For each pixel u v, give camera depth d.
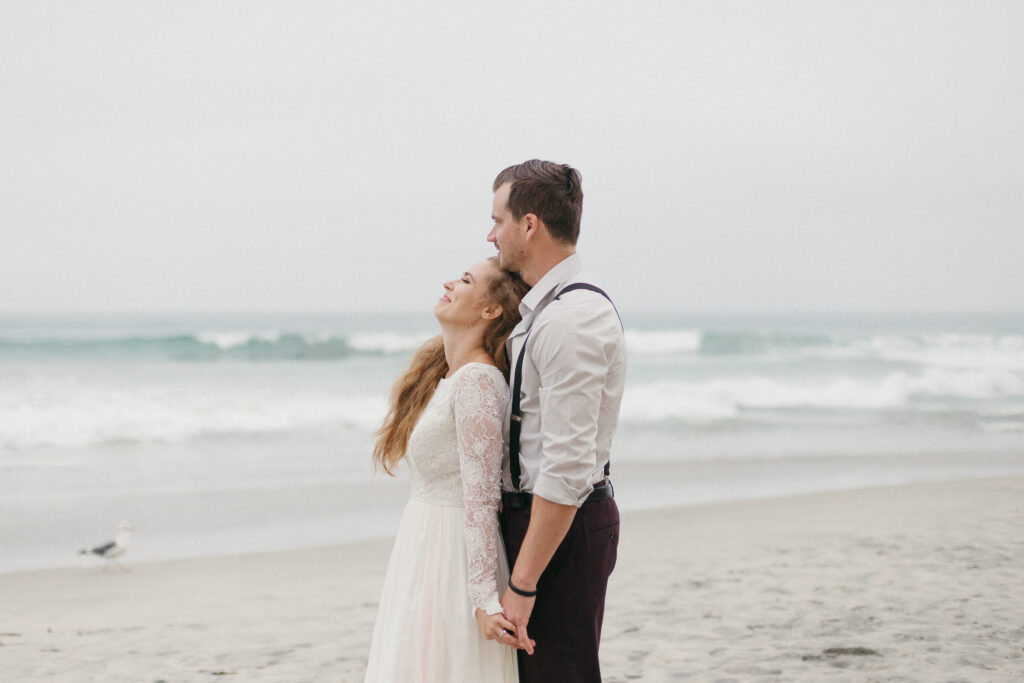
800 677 3.79
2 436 13.04
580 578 2.18
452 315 2.40
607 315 2.13
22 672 4.23
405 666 2.30
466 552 2.31
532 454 2.21
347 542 7.38
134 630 4.96
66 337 23.61
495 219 2.34
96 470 10.81
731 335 29.78
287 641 4.73
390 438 2.54
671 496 9.31
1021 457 12.27
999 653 4.01
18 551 7.09
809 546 6.73
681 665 4.05
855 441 13.97
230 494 9.38
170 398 17.11
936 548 6.49
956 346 30.83
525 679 2.27
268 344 25.06
